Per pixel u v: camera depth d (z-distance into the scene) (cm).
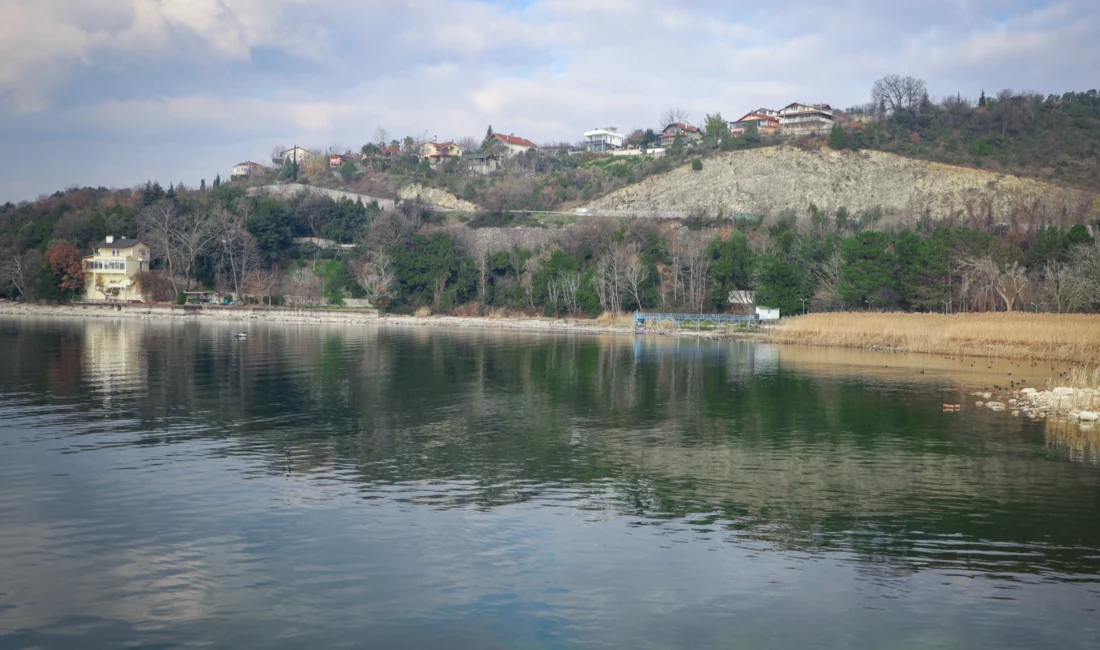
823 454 4159
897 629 2225
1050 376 7038
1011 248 12288
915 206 19850
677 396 6041
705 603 2372
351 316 15600
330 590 2431
